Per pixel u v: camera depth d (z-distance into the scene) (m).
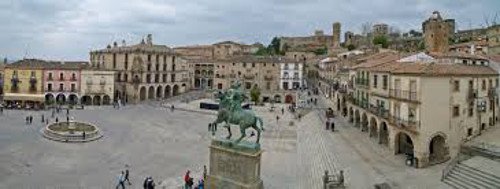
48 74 98.62
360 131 62.09
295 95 118.81
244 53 172.25
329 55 134.38
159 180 37.84
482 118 48.78
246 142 31.94
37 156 45.59
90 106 96.75
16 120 70.81
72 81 100.69
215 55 163.50
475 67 51.28
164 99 114.69
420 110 42.19
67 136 54.88
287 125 71.31
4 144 50.81
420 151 41.69
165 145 54.72
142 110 92.06
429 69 43.75
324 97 113.69
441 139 43.56
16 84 96.94
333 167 41.56
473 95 46.06
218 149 32.44
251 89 114.69
